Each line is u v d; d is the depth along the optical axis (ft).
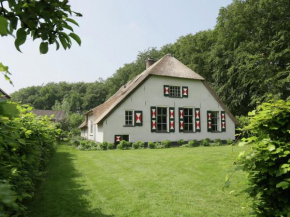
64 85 229.45
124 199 14.01
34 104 215.51
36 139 13.56
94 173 21.01
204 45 86.79
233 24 69.72
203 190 15.58
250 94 69.72
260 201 7.92
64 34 4.99
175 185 16.83
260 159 7.11
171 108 50.57
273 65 62.59
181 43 98.78
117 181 18.11
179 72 52.24
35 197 14.28
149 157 30.30
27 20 4.29
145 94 48.26
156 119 48.85
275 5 60.85
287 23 59.00
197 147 45.37
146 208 12.62
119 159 29.12
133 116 46.75
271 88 61.72
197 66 85.35
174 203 13.29
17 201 8.23
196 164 24.08
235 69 70.33
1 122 4.52
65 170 22.31
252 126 7.82
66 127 83.51
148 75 48.78
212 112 56.54
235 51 67.31
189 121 53.36
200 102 53.83
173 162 25.86
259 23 64.64
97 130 50.98
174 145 49.90
